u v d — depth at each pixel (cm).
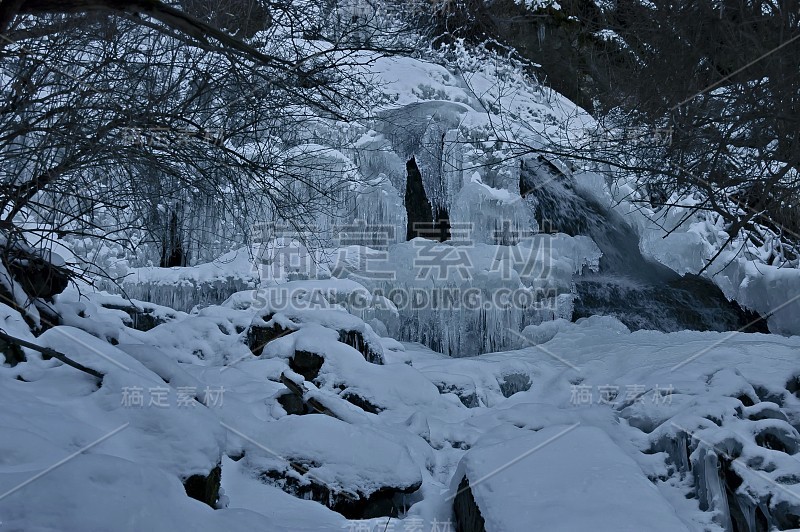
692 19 856
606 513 450
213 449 485
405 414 793
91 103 586
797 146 757
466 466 567
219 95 634
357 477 595
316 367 817
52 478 342
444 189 1507
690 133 821
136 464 379
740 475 614
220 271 1245
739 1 810
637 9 943
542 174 1525
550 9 1803
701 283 1472
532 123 1644
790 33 779
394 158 1467
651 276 1490
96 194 623
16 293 638
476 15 1789
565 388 926
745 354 900
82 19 591
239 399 684
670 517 445
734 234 814
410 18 971
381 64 1684
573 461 532
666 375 830
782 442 669
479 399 926
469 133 1543
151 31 637
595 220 1527
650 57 915
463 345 1273
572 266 1435
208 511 388
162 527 346
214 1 633
